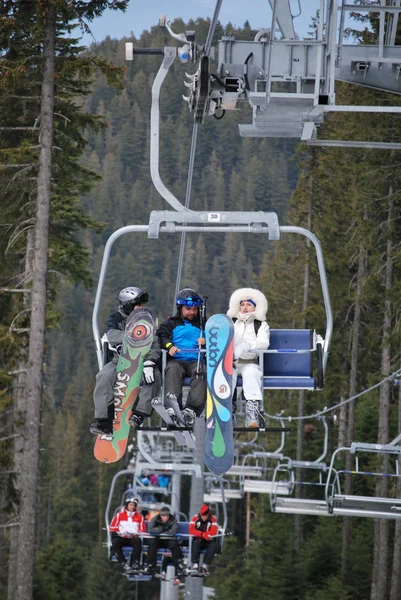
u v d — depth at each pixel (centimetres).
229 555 8919
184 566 2967
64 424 15962
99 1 3841
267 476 7694
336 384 6438
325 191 6078
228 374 1619
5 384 3694
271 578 5875
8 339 3722
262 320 1755
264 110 1742
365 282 4812
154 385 1675
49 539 12150
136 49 1805
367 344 6100
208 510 2927
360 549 5853
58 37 3856
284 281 8250
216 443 1609
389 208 4697
